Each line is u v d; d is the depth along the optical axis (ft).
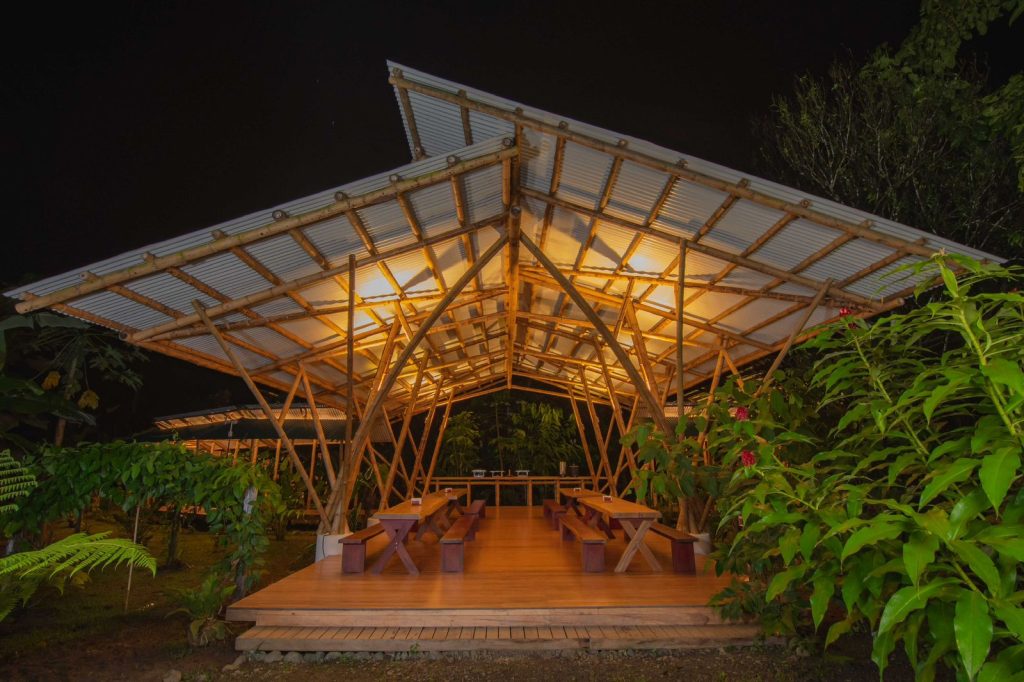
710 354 29.45
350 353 20.38
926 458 6.53
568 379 43.73
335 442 38.65
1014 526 5.03
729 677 11.80
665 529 20.53
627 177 18.17
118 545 8.56
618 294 26.03
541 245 23.56
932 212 23.17
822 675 11.78
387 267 21.70
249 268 18.57
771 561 11.85
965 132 22.35
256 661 13.14
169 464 15.46
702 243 20.08
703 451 17.70
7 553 15.58
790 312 22.82
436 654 13.24
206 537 34.09
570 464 50.47
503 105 16.63
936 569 5.48
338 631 13.84
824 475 9.54
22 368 28.68
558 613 14.15
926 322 6.38
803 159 26.63
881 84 23.94
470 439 48.98
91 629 15.43
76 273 16.49
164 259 16.71
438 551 23.99
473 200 19.22
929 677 5.84
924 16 21.97
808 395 13.04
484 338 34.30
